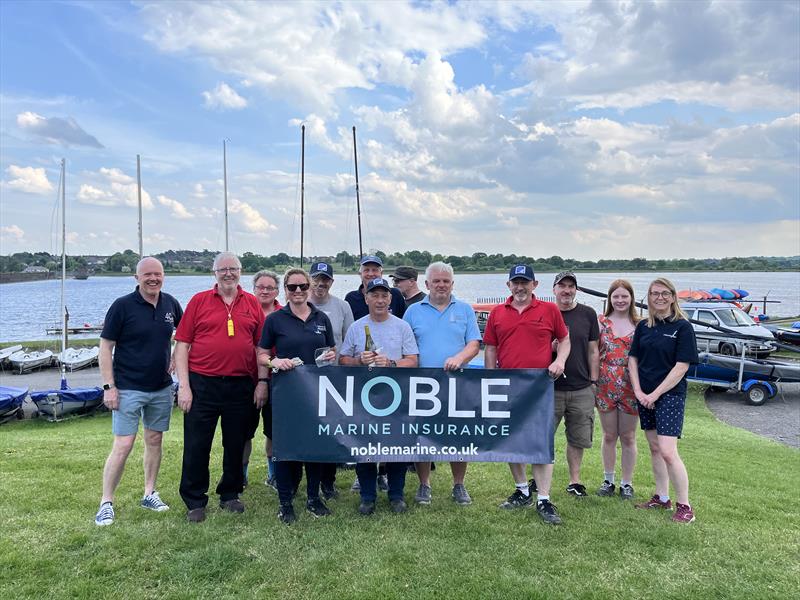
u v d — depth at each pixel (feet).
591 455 23.48
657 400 15.62
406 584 11.72
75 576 11.96
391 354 15.74
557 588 11.63
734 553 13.28
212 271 15.62
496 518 15.33
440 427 15.11
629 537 14.12
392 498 15.85
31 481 18.48
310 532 14.12
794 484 19.95
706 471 21.35
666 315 15.62
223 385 15.07
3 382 71.72
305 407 14.93
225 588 11.61
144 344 15.21
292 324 15.44
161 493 17.29
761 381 44.29
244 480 17.66
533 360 15.62
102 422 44.78
